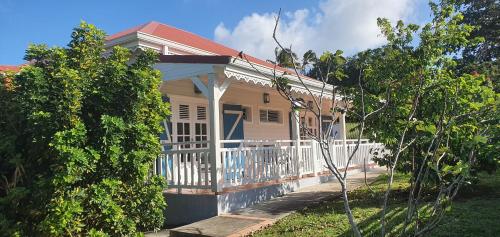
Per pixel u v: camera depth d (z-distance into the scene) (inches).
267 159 424.8
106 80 233.9
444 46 330.6
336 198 392.2
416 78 307.6
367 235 253.0
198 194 364.5
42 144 219.5
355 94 306.7
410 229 243.3
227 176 371.6
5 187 230.1
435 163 150.5
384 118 312.2
